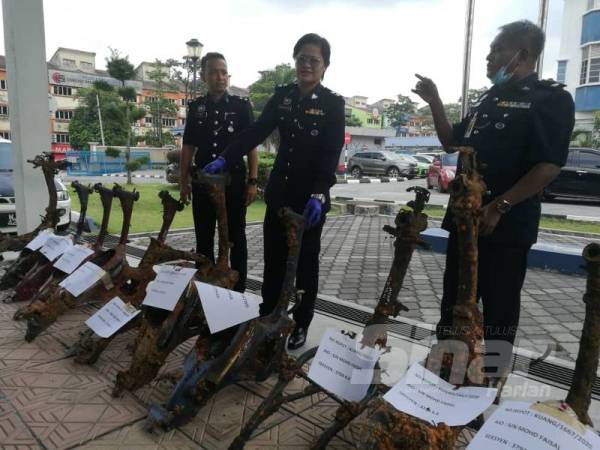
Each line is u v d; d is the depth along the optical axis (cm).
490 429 161
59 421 232
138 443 218
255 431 229
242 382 274
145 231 807
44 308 309
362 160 2520
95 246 353
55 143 4794
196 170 266
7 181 631
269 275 319
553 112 212
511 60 223
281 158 305
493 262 234
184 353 313
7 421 231
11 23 470
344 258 663
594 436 150
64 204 655
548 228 922
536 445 151
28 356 300
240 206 376
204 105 379
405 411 172
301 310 321
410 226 210
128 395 257
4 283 405
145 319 264
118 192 332
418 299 473
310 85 296
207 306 228
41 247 395
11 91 486
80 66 5709
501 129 226
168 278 262
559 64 2392
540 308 451
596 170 1290
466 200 169
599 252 151
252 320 234
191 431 228
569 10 2333
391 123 6378
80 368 286
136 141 4622
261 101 3466
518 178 226
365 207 1143
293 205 303
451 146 263
